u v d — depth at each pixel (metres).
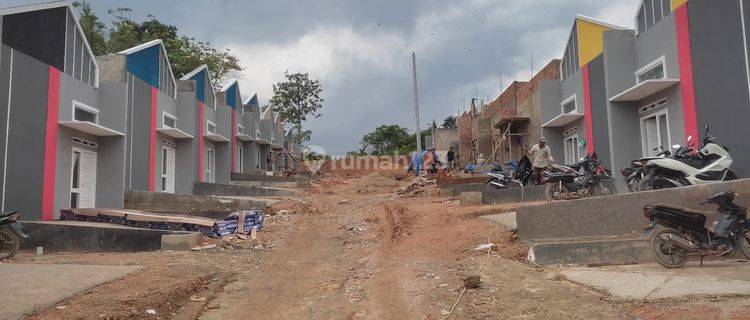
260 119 37.12
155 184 19.59
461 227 10.97
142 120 18.42
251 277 8.25
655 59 14.14
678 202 8.35
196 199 17.22
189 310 6.45
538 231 9.15
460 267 8.16
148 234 11.30
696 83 12.25
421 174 26.33
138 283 7.13
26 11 13.55
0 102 11.79
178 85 22.83
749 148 10.58
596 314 5.38
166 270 8.22
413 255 9.55
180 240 10.76
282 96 52.50
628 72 15.34
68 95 14.49
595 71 17.06
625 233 8.63
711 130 11.73
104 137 16.20
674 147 11.23
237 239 11.35
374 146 65.00
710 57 11.73
